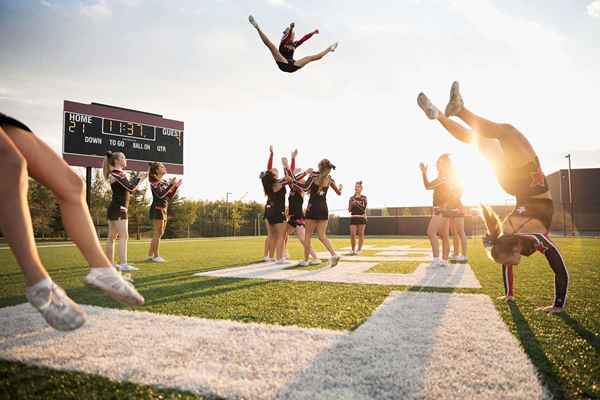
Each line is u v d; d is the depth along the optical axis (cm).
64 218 182
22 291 409
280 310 315
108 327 260
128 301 195
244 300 358
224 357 202
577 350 217
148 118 2239
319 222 646
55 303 162
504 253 302
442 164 635
